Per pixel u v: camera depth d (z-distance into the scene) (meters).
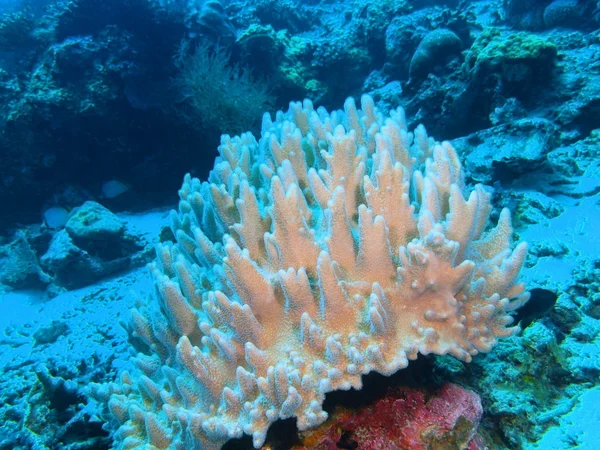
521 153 4.67
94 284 7.21
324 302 2.08
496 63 6.13
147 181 8.81
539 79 6.10
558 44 7.24
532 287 3.13
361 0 11.83
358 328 2.08
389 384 2.23
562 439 2.21
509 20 9.73
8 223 8.45
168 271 3.16
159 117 8.05
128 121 7.91
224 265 2.24
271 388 1.86
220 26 9.05
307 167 3.50
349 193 2.66
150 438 2.17
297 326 2.19
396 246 2.36
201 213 3.62
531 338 2.65
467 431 2.12
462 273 1.98
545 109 5.93
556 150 5.19
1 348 5.75
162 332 2.54
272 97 9.16
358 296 2.11
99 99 7.33
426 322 2.05
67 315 6.25
